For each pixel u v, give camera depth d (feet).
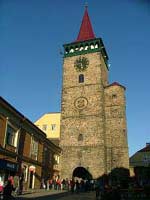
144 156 205.36
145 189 99.04
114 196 77.25
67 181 174.09
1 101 110.93
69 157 200.23
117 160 192.34
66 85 225.35
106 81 240.32
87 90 216.95
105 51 243.60
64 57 238.07
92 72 222.69
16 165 128.16
